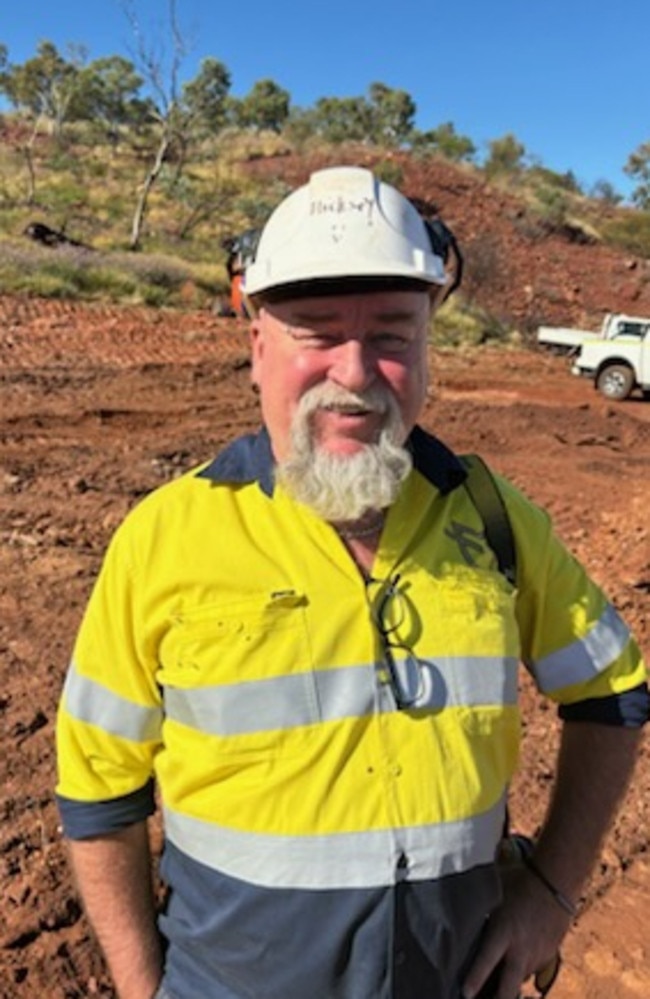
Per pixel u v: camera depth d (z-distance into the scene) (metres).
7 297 20.02
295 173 47.78
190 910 1.60
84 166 44.03
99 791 1.68
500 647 1.59
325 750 1.50
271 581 1.54
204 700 1.53
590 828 1.76
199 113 44.50
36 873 3.44
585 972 3.11
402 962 1.52
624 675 1.76
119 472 9.59
